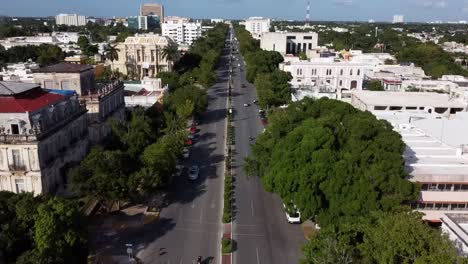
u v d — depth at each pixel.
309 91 149.25
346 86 180.62
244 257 60.97
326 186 61.88
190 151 107.31
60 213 50.88
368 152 63.91
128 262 58.47
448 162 74.31
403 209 55.66
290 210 66.38
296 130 70.81
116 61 198.12
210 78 178.25
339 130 70.88
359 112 80.94
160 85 148.38
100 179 64.00
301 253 62.22
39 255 44.69
